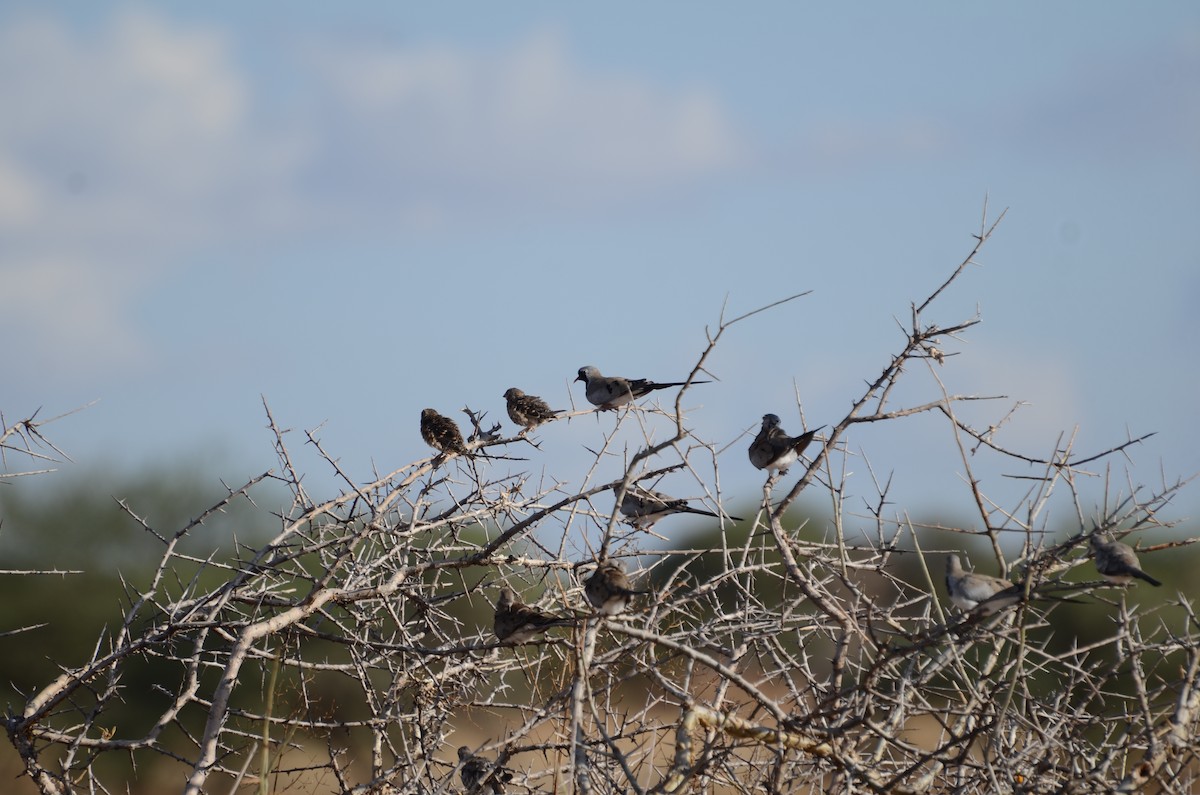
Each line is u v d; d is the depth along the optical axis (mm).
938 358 12188
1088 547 12766
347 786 14141
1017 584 10984
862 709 10594
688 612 14219
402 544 13695
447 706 13719
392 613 13328
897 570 16875
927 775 11148
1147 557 22844
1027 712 12031
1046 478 11930
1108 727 12719
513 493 14461
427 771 12602
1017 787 10250
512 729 14289
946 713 12727
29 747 12625
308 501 14164
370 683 14172
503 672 15148
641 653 13648
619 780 12891
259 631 12078
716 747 10469
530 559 13453
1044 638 20859
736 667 12883
